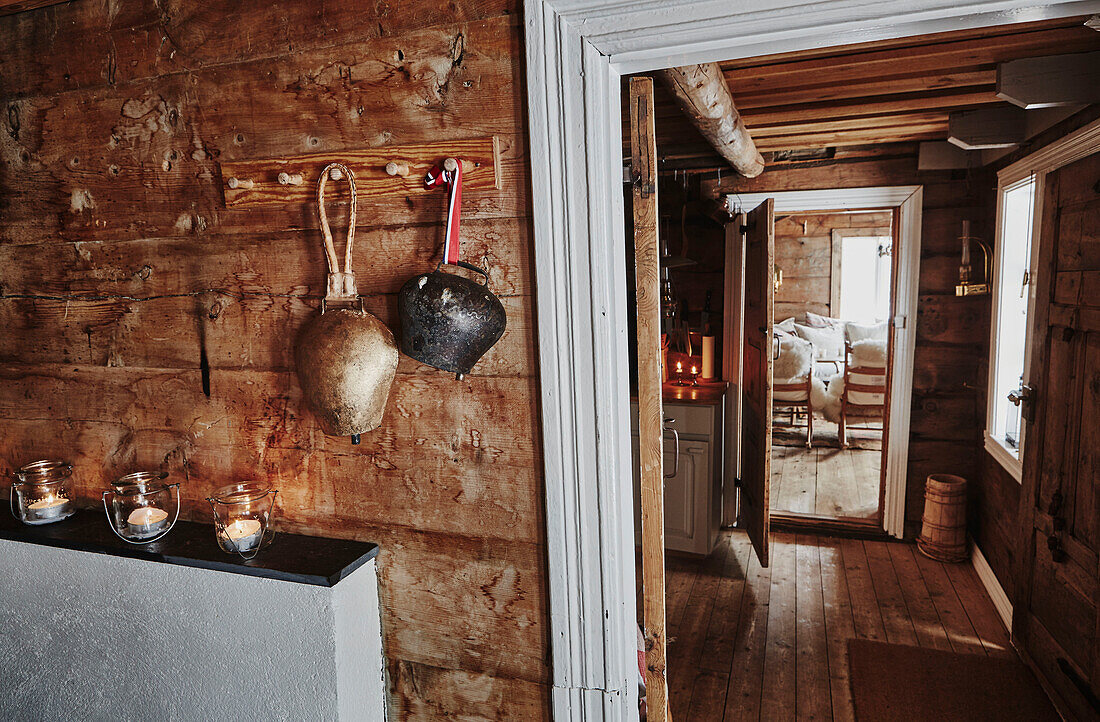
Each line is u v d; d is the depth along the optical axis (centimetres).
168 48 132
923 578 346
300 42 123
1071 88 214
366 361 116
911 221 370
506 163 114
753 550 387
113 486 139
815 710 240
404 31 116
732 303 401
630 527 123
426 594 132
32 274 151
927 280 370
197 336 140
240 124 129
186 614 135
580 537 118
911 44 202
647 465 136
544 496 120
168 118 134
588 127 108
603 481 116
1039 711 237
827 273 712
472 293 110
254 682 132
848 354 591
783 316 730
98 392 150
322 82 122
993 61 218
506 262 117
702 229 407
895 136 342
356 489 134
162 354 144
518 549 124
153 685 141
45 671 151
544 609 125
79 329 150
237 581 129
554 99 108
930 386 377
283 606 126
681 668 268
